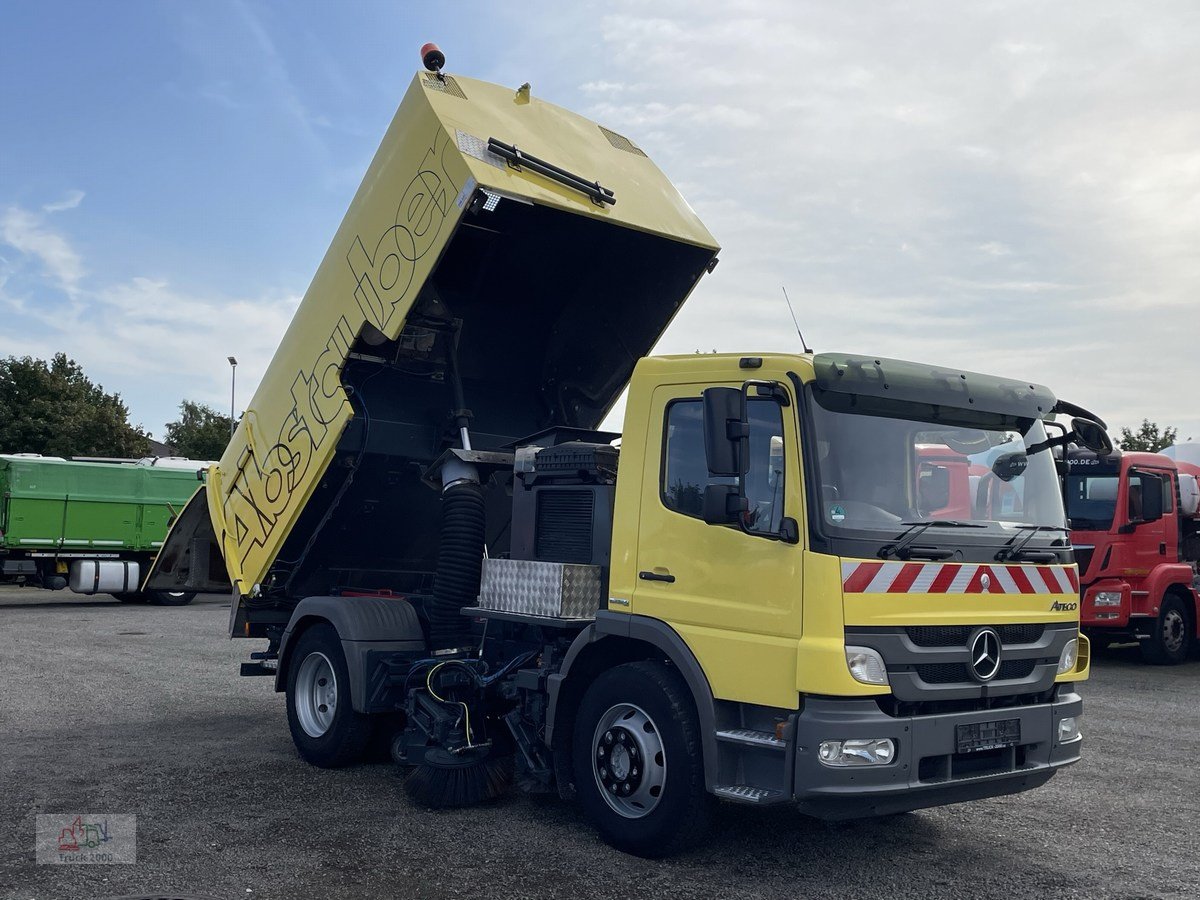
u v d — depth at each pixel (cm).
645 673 534
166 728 857
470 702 636
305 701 746
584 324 791
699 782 509
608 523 594
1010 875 521
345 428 720
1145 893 498
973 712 495
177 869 502
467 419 741
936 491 522
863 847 562
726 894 484
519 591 611
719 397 481
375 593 813
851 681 461
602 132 754
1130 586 1359
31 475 2095
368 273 702
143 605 2264
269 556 802
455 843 555
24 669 1186
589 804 555
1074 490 1389
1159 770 764
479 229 680
